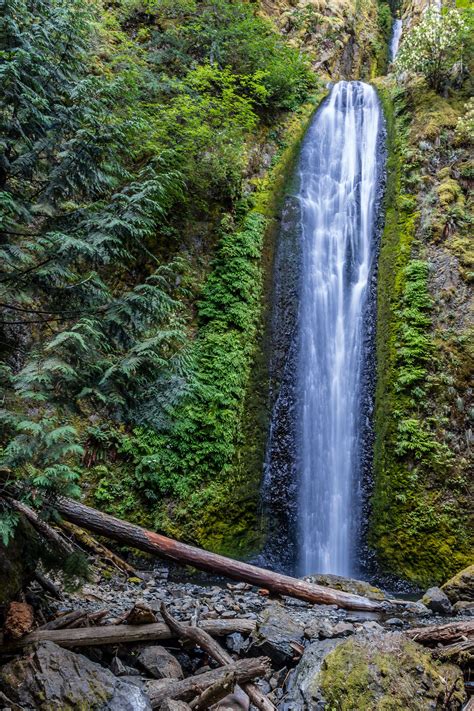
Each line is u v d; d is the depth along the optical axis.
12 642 3.51
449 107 12.41
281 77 13.66
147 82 10.65
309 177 13.35
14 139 3.90
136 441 8.30
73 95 3.97
